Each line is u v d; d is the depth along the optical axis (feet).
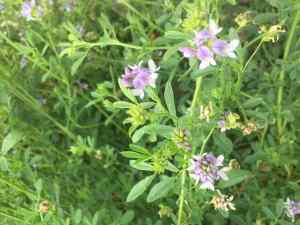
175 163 0.60
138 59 0.69
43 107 0.80
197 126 0.51
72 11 0.83
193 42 0.47
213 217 0.66
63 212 0.64
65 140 0.80
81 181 0.75
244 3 0.89
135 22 0.74
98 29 0.88
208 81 0.56
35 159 0.68
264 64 0.76
